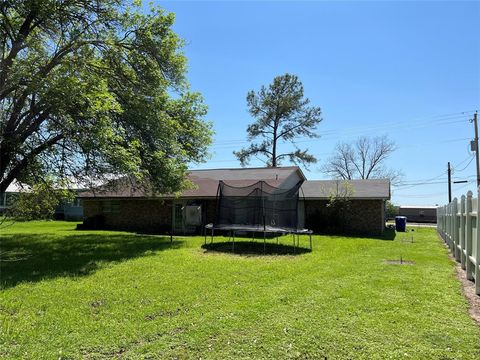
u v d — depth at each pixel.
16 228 23.97
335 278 8.23
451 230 12.90
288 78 40.62
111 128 11.90
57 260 10.86
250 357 4.14
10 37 12.21
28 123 11.93
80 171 13.02
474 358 4.06
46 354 4.23
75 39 12.77
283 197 14.58
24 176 12.01
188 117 16.17
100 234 19.44
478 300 6.37
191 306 6.09
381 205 22.58
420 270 9.24
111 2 13.53
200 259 11.07
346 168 50.97
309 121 40.75
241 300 6.43
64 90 10.29
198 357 4.16
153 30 14.59
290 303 6.20
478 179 28.72
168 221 22.59
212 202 21.47
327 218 22.94
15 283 7.91
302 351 4.28
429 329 4.92
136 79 14.46
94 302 6.41
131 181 16.59
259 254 12.34
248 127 41.56
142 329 5.02
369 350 4.28
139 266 9.82
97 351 4.34
